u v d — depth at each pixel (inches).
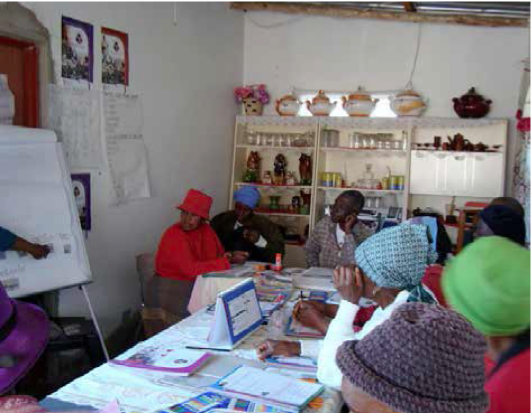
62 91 122.0
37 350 50.5
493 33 185.8
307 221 206.2
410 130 184.7
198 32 176.9
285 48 207.5
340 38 201.6
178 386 65.4
